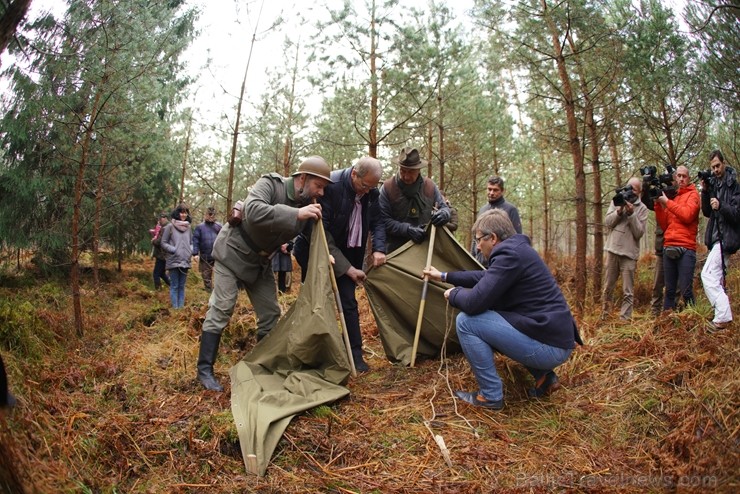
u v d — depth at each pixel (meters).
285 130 11.12
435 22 7.70
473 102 9.62
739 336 3.65
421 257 4.40
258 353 3.78
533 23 5.88
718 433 2.57
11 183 7.30
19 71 5.70
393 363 4.35
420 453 2.87
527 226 22.03
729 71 5.10
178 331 4.97
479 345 3.29
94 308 6.33
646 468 2.63
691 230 4.96
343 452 2.84
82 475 2.40
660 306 5.70
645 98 6.78
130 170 8.33
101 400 3.29
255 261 3.84
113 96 5.43
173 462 2.67
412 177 4.36
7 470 1.97
